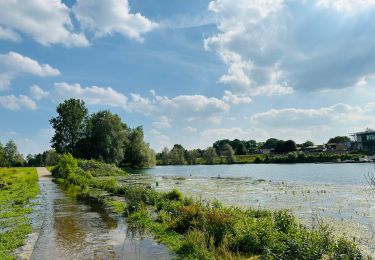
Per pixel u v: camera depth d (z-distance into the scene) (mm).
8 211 22531
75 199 28859
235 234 13430
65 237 15211
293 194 30203
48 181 52250
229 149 154000
